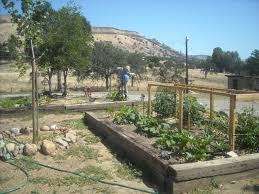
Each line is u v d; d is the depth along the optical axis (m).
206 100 15.46
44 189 4.53
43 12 6.66
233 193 4.27
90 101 12.95
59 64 14.91
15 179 4.88
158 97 8.52
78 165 5.48
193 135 6.27
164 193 4.41
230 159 4.68
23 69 6.77
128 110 7.85
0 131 7.77
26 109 10.50
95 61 24.14
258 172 4.79
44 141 6.13
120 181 4.80
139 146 5.49
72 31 14.84
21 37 6.66
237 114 6.46
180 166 4.39
